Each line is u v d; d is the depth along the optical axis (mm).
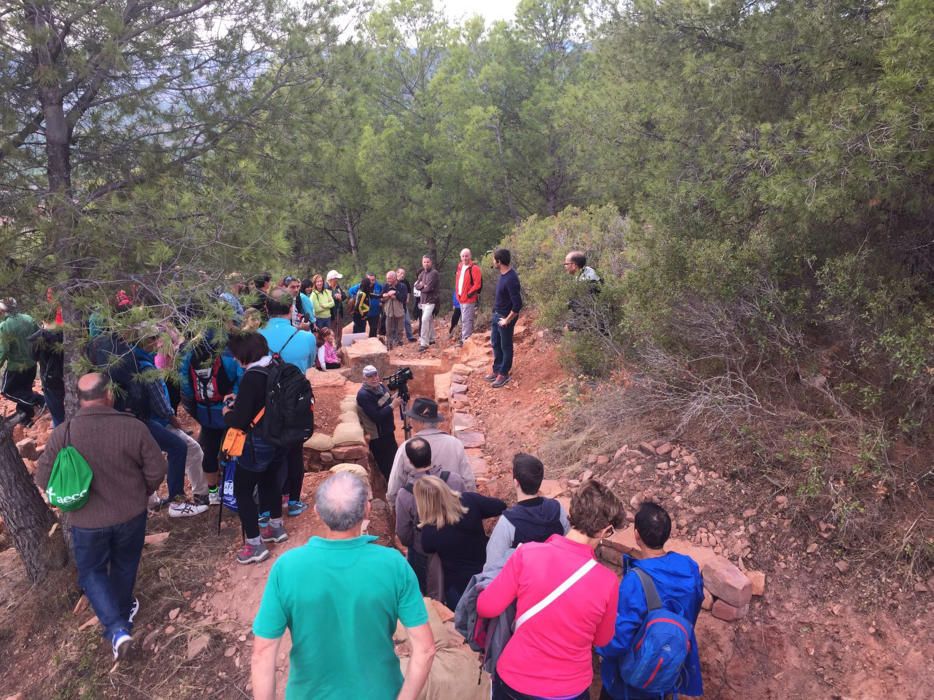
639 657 2971
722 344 5441
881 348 4730
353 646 2311
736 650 4004
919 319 4660
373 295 13945
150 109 5309
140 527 4250
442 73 20172
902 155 4250
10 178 4680
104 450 3990
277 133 5953
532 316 11070
